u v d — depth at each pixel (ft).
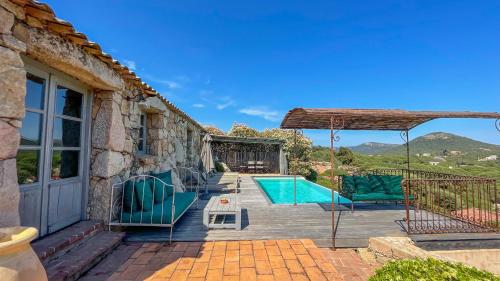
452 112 15.26
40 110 9.07
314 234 12.82
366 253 11.85
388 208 19.25
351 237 12.35
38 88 9.01
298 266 9.36
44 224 9.30
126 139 13.79
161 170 19.86
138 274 8.63
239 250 10.80
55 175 9.93
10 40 6.50
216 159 48.62
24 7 6.96
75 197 11.15
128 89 13.99
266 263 9.59
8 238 5.10
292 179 40.83
